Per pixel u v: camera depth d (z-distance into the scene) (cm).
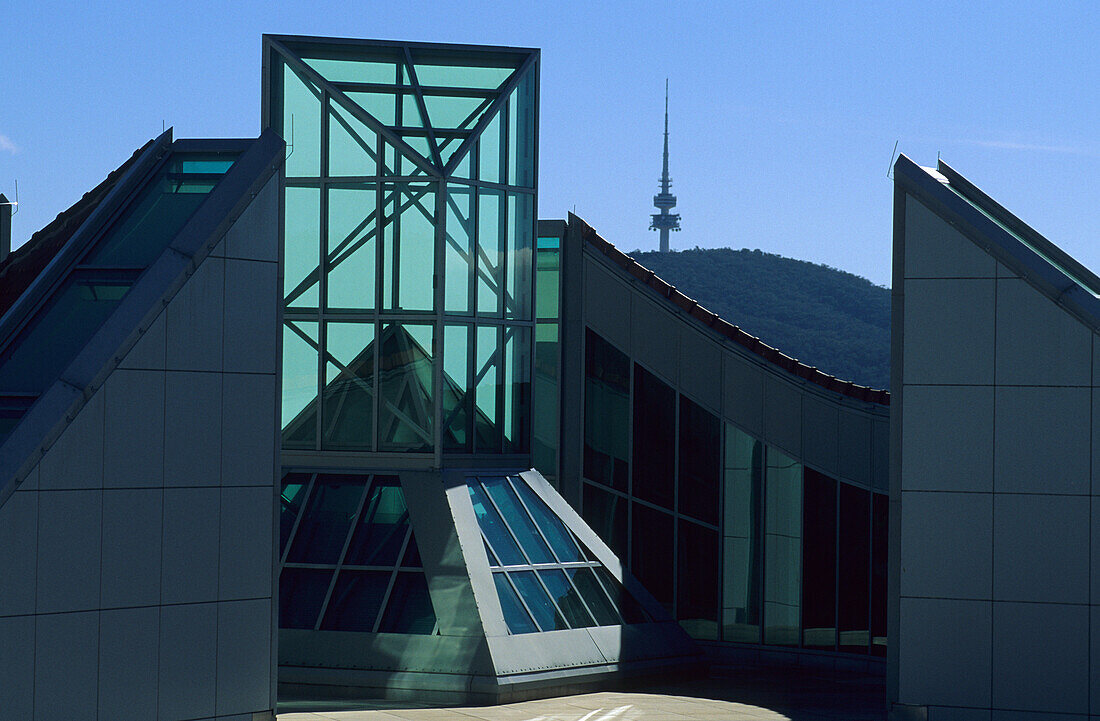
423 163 2798
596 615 2719
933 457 2239
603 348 3447
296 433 2844
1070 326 2188
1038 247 2416
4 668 1762
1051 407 2197
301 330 2853
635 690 2638
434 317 2792
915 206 2252
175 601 1950
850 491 3106
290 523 2711
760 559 3234
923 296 2245
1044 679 2194
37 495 1795
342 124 2856
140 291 1927
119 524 1884
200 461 1983
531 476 2969
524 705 2356
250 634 2042
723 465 3294
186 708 1961
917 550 2242
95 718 1855
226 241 2022
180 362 1959
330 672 2448
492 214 2933
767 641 3216
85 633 1847
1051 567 2195
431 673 2397
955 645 2225
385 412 2800
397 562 2588
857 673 3025
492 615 2464
